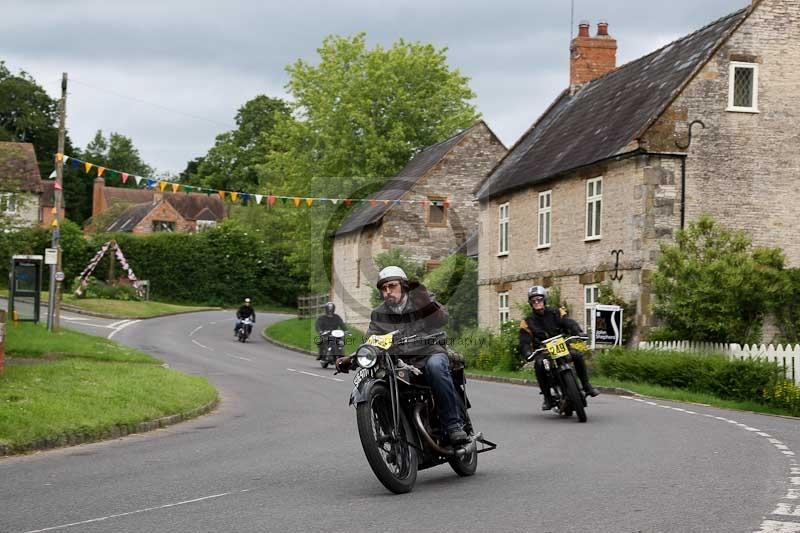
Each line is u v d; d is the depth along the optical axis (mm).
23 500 8422
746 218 28609
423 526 6941
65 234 69750
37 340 29766
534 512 7391
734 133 28641
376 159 42750
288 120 50688
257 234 76000
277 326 52969
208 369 29312
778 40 29016
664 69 31469
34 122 93500
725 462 10094
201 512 7668
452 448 9148
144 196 115062
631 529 6719
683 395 20438
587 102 36531
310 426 14664
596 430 13539
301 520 7250
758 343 23359
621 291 28609
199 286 73375
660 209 28047
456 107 45281
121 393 16281
